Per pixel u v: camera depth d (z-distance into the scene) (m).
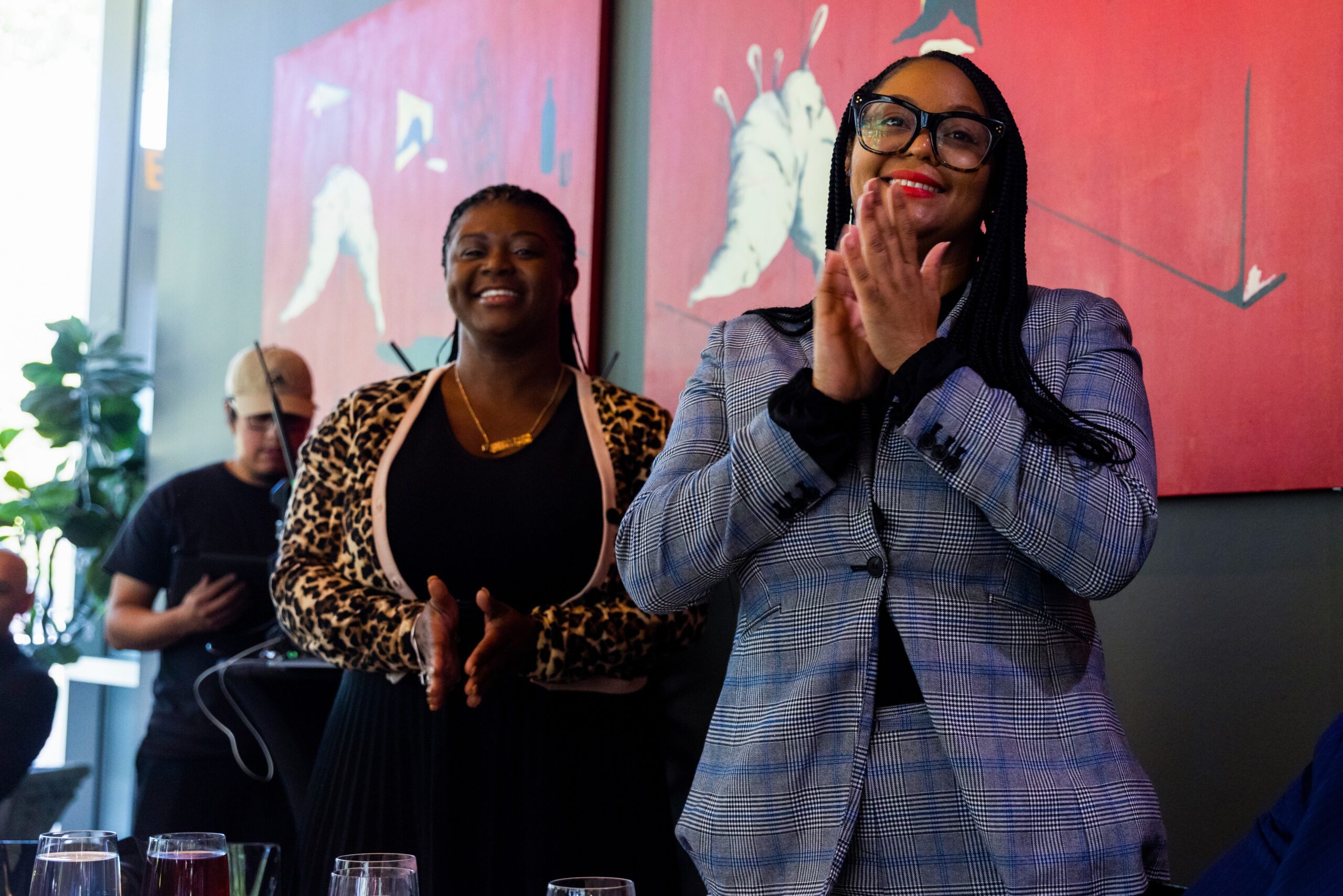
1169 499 2.17
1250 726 2.04
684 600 1.44
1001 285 1.46
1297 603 2.00
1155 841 1.28
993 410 1.25
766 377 1.47
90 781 5.63
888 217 1.31
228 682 3.26
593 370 3.17
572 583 2.27
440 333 3.55
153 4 5.65
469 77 3.56
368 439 2.34
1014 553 1.32
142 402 5.64
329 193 4.05
